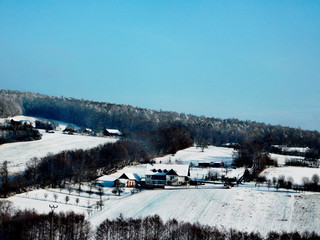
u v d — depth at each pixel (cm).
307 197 12962
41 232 8988
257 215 11481
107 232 9312
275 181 15050
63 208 11238
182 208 11925
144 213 11419
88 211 11306
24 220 9219
